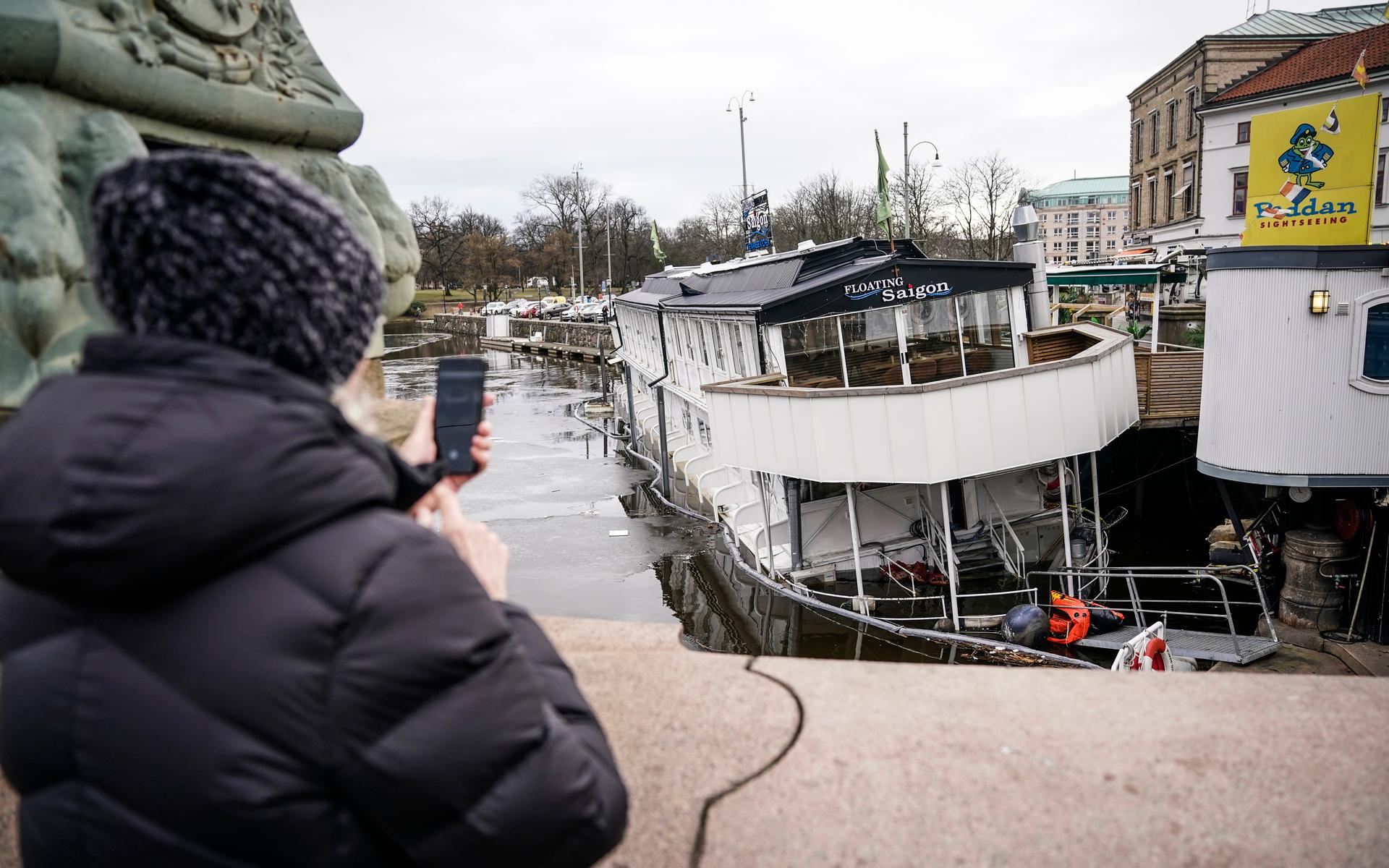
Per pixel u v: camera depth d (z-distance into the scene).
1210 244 43.66
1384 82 34.72
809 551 19.91
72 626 0.96
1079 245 146.75
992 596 18.34
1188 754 2.09
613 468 35.31
